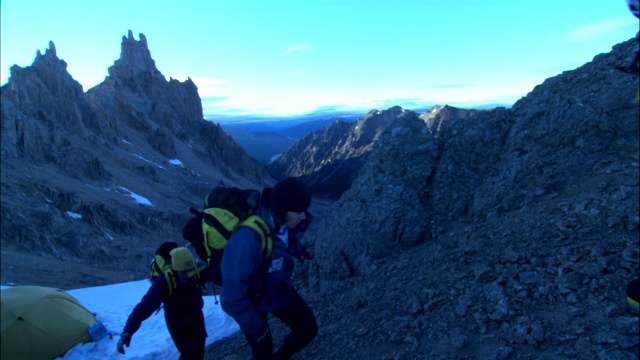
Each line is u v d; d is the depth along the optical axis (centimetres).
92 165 9406
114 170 10650
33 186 6875
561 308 412
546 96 697
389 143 809
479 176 731
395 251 730
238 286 323
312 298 754
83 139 11050
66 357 930
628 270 417
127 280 5322
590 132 609
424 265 618
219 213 340
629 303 339
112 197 8738
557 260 474
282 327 662
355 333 530
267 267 347
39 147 8412
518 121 710
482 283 504
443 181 749
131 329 515
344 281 735
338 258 770
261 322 345
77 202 7094
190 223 368
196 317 574
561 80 716
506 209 636
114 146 12462
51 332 948
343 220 812
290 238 366
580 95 650
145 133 15312
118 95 15500
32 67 10762
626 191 507
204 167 16625
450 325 457
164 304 567
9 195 6066
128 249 6844
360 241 759
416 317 504
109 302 1379
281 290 381
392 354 450
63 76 11894
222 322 850
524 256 502
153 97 19938
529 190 628
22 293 1000
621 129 585
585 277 432
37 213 5784
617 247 451
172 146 15388
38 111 9212
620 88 607
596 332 362
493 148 736
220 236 338
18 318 933
